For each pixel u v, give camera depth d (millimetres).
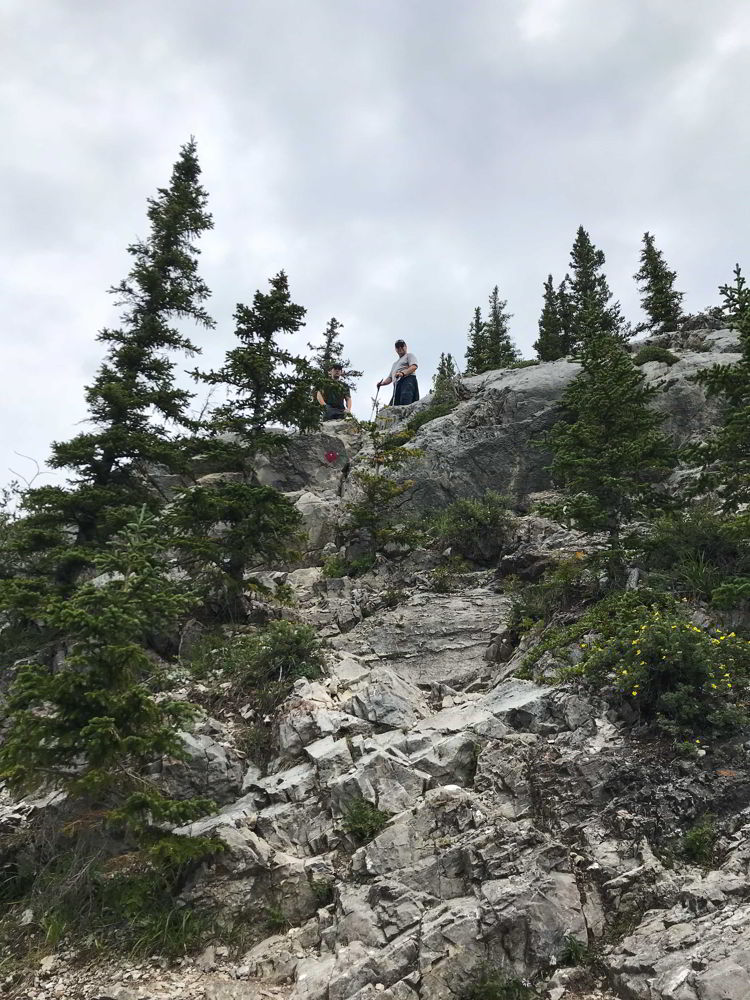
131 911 8773
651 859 7809
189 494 15281
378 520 18906
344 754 10633
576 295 40844
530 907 7453
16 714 9156
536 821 8836
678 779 8570
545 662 11875
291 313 18000
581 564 14266
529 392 22188
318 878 8977
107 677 9523
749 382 11602
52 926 8680
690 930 6828
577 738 9734
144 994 7695
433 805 9195
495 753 9867
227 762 11031
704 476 12375
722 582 12047
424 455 22109
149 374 18328
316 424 17969
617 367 14672
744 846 7621
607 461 13547
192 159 21578
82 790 8844
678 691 9359
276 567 20250
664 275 32312
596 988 6801
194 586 15875
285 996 7562
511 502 19844
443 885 8250
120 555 10258
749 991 5973
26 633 15109
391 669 13758
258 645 14070
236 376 17094
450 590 16438
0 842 10125
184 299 19016
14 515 19359
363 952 7672
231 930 8641
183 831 9758
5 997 7895
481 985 7020
